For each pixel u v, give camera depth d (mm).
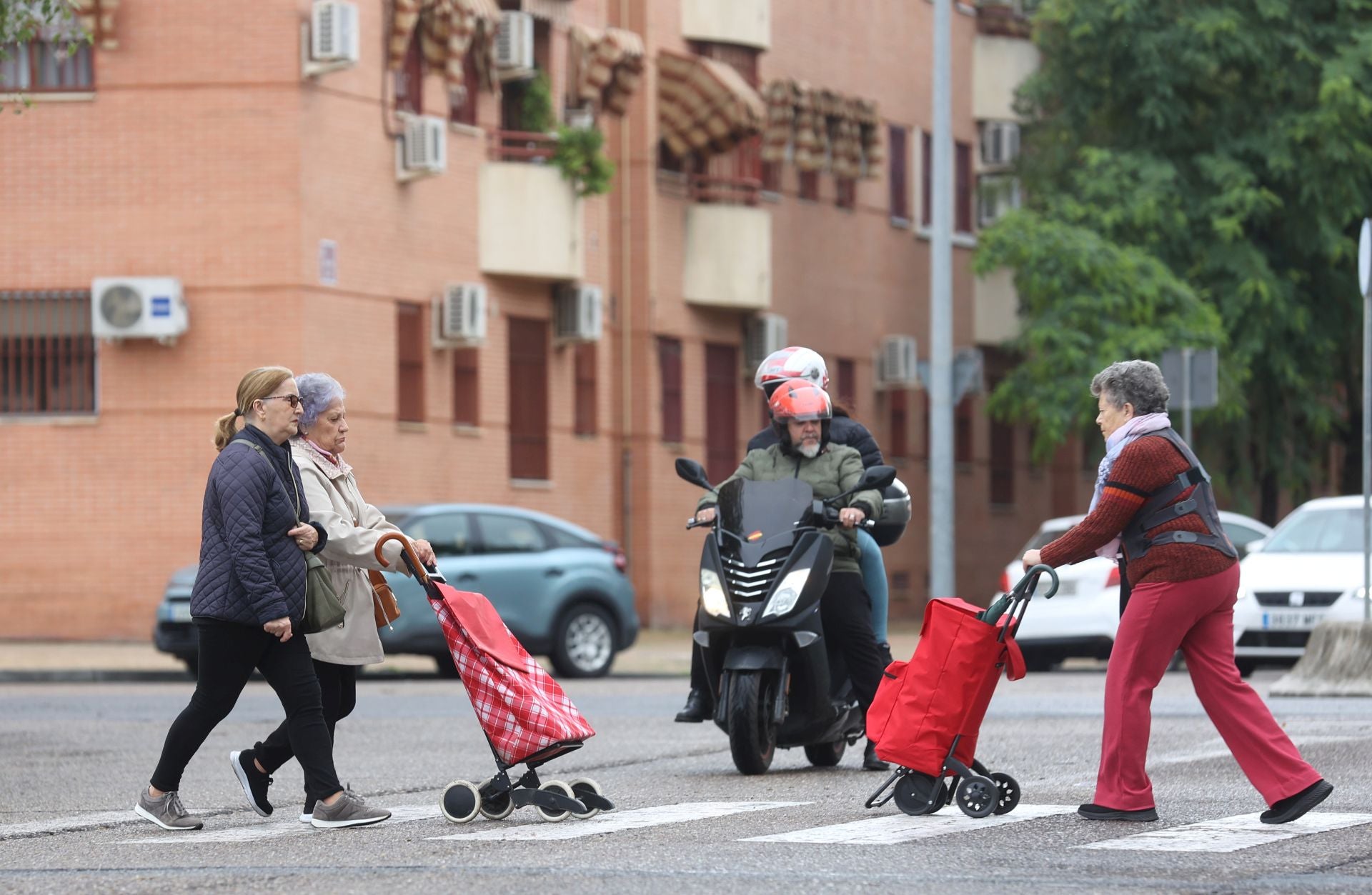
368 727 36250
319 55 63531
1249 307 82750
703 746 31812
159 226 64375
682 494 81062
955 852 19188
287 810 24281
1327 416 85438
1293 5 84125
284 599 21312
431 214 68812
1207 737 31625
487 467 71000
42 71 65062
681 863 18625
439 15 68000
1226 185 82438
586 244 75000
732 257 82000
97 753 32156
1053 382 81188
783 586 26297
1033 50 103438
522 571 52188
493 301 71500
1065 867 18188
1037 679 49250
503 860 18953
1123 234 83062
